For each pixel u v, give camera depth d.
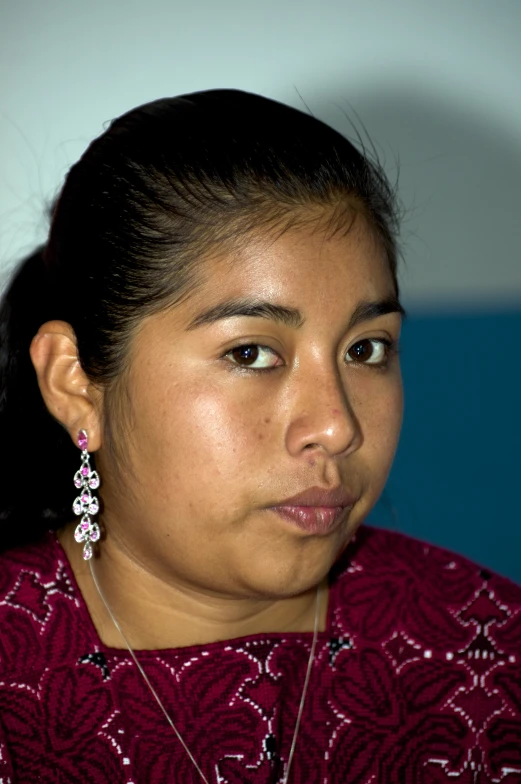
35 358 1.56
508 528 3.78
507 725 1.68
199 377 1.38
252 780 1.56
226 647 1.58
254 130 1.44
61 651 1.59
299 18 3.81
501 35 3.85
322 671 1.64
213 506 1.39
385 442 1.47
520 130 3.91
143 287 1.42
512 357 4.04
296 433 1.36
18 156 3.65
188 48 3.79
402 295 4.05
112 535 1.60
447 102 3.88
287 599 1.63
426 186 3.93
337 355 1.42
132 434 1.45
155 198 1.43
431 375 4.06
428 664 1.69
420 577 1.76
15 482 1.70
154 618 1.59
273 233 1.38
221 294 1.37
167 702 1.56
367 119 3.86
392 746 1.64
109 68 3.74
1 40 3.67
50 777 1.55
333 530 1.42
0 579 1.65
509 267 4.03
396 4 3.82
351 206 1.43
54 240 1.59
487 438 3.98
